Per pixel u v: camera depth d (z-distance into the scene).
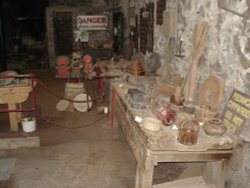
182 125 2.45
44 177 3.44
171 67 4.30
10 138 4.20
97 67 6.48
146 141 2.39
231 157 2.44
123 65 6.41
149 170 2.44
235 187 2.57
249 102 2.39
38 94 7.57
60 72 8.91
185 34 3.73
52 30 10.27
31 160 3.87
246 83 2.46
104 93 6.75
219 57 2.88
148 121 2.59
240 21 2.52
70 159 3.90
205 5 3.15
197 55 3.17
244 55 2.47
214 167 2.64
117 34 9.47
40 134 4.80
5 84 4.39
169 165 3.72
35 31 12.16
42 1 11.71
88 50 9.69
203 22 3.14
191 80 3.19
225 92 2.77
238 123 2.46
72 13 10.09
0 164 3.74
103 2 10.25
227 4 2.66
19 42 12.02
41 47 11.43
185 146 2.34
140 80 4.35
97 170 3.63
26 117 4.68
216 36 2.93
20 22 11.98
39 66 11.13
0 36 10.01
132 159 3.93
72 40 10.30
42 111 6.09
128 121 3.18
